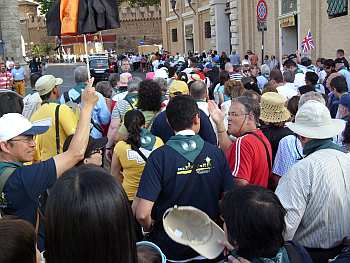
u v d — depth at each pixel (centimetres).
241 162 364
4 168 285
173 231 288
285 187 303
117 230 164
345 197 298
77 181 166
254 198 224
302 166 301
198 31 3666
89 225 160
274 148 450
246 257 226
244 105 394
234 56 2377
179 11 4041
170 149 321
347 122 349
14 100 473
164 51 4062
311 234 303
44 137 479
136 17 6512
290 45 2300
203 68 1848
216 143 470
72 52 5088
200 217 296
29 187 272
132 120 436
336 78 690
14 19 3097
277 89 737
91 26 563
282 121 450
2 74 2066
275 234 222
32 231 176
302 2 2008
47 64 4650
